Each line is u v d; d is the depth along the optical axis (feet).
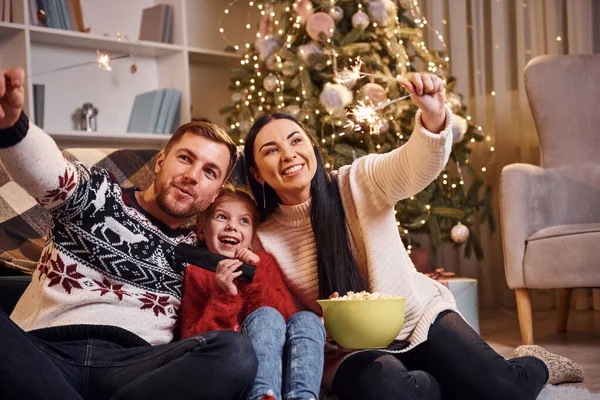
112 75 13.06
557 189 9.06
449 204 10.59
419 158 5.17
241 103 11.31
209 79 14.53
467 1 13.01
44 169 4.38
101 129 12.87
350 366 5.27
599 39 11.90
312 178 5.56
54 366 4.16
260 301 5.27
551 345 8.77
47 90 12.26
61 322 4.52
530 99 9.59
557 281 8.14
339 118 9.84
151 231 4.94
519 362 5.52
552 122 9.45
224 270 4.97
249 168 5.74
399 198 5.49
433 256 13.09
